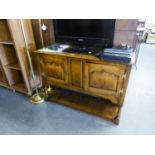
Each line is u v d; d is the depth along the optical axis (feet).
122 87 4.66
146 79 8.76
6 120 5.69
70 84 5.69
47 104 6.63
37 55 5.77
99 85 5.05
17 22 5.57
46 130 5.17
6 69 7.06
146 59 12.46
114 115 5.61
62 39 5.95
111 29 4.75
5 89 8.00
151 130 5.06
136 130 5.08
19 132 5.09
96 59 4.52
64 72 5.50
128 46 5.00
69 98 6.79
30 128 5.27
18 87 7.32
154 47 16.93
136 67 10.26
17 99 7.06
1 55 6.68
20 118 5.78
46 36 6.75
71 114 5.96
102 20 4.77
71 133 5.02
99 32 5.01
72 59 4.99
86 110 5.98
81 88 5.51
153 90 7.55
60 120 5.64
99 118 5.70
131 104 6.43
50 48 5.74
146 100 6.72
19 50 5.94
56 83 6.09
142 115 5.77
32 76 6.93
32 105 6.57
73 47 5.72
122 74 4.42
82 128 5.24
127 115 5.77
